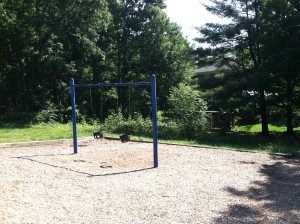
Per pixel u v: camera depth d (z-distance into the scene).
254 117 28.41
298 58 20.12
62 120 30.94
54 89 32.47
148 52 38.62
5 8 28.88
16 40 29.38
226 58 27.39
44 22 29.08
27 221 5.02
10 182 7.30
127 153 11.60
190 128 19.16
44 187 7.03
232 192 6.68
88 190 6.82
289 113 24.42
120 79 40.19
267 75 21.91
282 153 11.53
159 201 6.07
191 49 27.64
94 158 10.67
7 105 30.12
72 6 30.33
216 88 27.00
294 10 21.83
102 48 38.78
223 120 26.53
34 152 11.96
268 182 7.52
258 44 24.34
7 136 17.20
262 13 23.42
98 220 5.13
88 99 37.59
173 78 38.62
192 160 10.16
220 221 5.07
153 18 38.72
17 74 29.70
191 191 6.72
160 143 14.36
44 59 30.30
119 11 38.03
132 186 7.11
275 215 5.35
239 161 10.02
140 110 39.72
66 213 5.44
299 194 6.59
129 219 5.17
